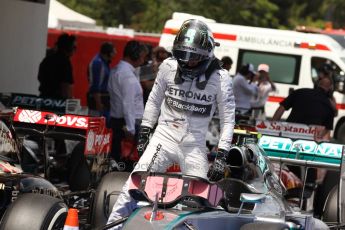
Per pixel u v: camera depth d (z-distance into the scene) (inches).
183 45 704.4
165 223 625.6
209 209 693.3
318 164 951.6
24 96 1123.9
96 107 1435.8
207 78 729.0
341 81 2037.4
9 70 1590.8
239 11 3710.6
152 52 1552.7
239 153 772.0
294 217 770.2
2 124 770.2
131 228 622.5
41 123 925.2
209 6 3678.6
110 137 996.6
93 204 815.1
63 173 1003.3
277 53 2062.0
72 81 1392.7
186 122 735.1
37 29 1674.5
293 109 1373.0
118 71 1195.3
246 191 761.6
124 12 3737.7
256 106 1787.6
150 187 668.1
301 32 2108.8
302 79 2053.4
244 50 2070.6
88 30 2453.2
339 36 2096.5
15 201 685.9
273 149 963.3
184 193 661.9
